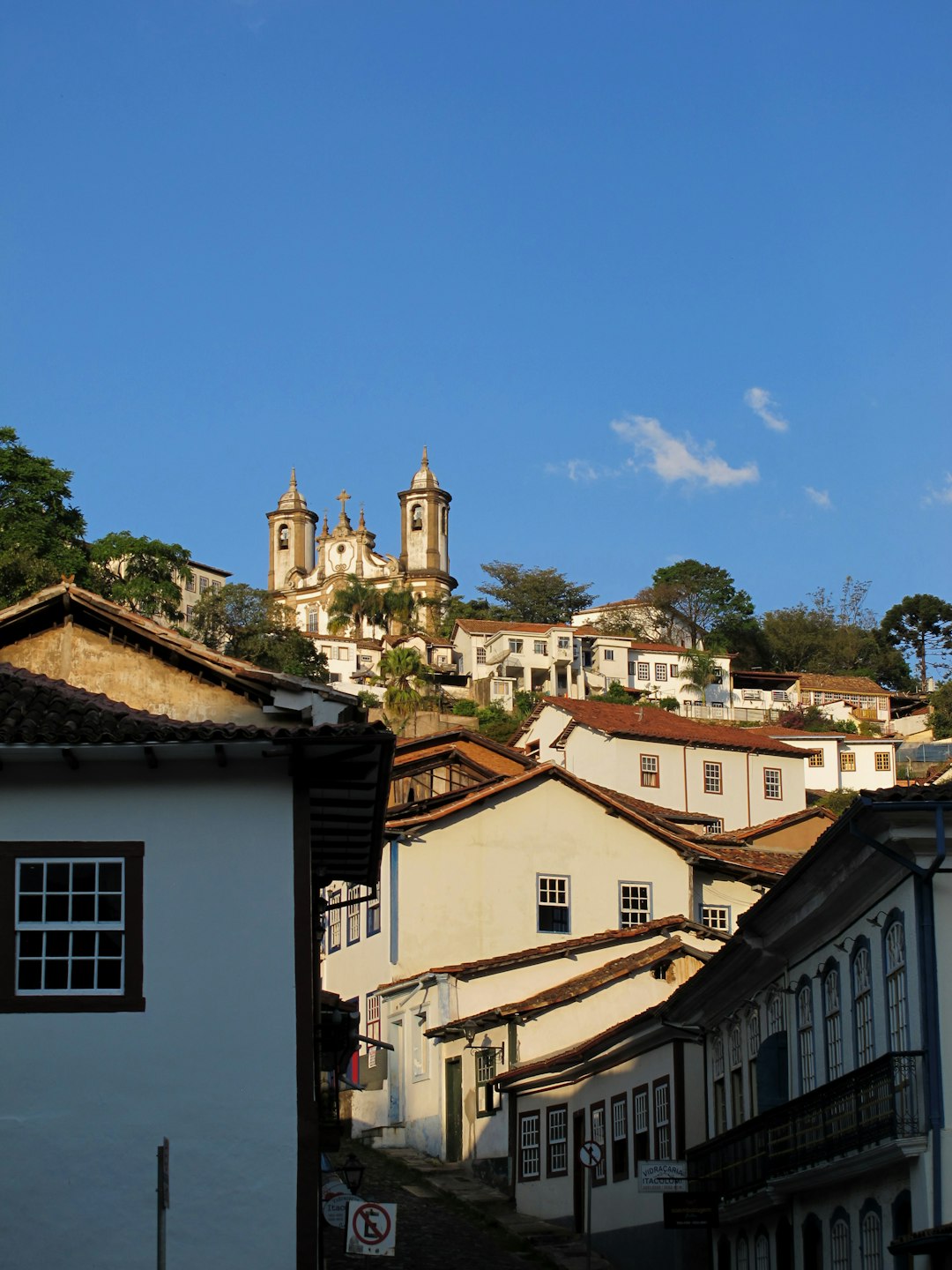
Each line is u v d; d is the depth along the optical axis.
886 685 150.75
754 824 75.94
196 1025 15.91
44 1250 15.27
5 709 16.36
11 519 69.75
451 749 47.78
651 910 42.03
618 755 73.88
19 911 16.11
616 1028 28.89
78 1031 15.80
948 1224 15.62
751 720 120.69
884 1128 17.27
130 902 16.16
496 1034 34.84
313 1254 15.41
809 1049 21.95
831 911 20.39
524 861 41.12
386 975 40.38
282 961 16.12
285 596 172.88
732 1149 23.75
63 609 21.39
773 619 153.00
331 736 16.12
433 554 178.88
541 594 163.88
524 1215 32.06
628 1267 28.20
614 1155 29.59
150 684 21.39
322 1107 20.84
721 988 25.52
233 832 16.42
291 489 185.75
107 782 16.44
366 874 23.44
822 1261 20.59
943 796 16.67
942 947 16.97
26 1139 15.50
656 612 145.62
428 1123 37.31
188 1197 15.47
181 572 90.94
